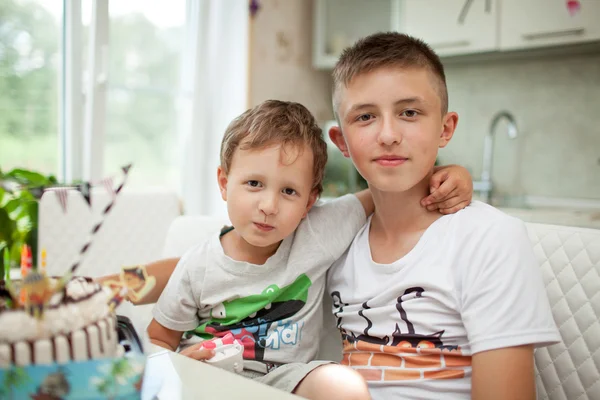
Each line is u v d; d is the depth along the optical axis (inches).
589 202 99.6
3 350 21.1
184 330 39.6
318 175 40.4
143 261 75.4
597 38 84.8
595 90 98.8
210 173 105.2
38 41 83.1
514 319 30.8
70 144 88.1
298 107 41.3
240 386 25.7
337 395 31.2
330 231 40.7
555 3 88.5
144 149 100.1
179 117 104.8
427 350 34.3
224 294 39.0
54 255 68.1
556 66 103.0
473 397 31.2
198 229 50.6
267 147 36.9
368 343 36.8
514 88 108.7
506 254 32.4
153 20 97.3
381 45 36.3
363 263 39.0
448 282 34.0
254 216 36.9
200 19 101.3
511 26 93.5
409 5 106.1
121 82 94.6
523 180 108.8
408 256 36.1
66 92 86.9
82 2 85.3
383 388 35.0
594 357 36.4
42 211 67.1
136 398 22.3
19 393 21.4
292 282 39.1
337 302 40.1
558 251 39.2
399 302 35.8
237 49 102.7
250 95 103.5
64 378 21.4
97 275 71.3
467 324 32.4
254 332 38.2
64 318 22.3
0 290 24.9
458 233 34.8
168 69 101.3
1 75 79.9
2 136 81.3
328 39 119.1
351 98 35.8
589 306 37.0
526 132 107.8
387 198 37.4
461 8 98.8
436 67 36.8
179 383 26.0
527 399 30.0
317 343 40.6
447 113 38.9
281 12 113.9
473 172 115.6
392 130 34.3
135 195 75.4
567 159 103.0
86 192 26.0
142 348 25.3
